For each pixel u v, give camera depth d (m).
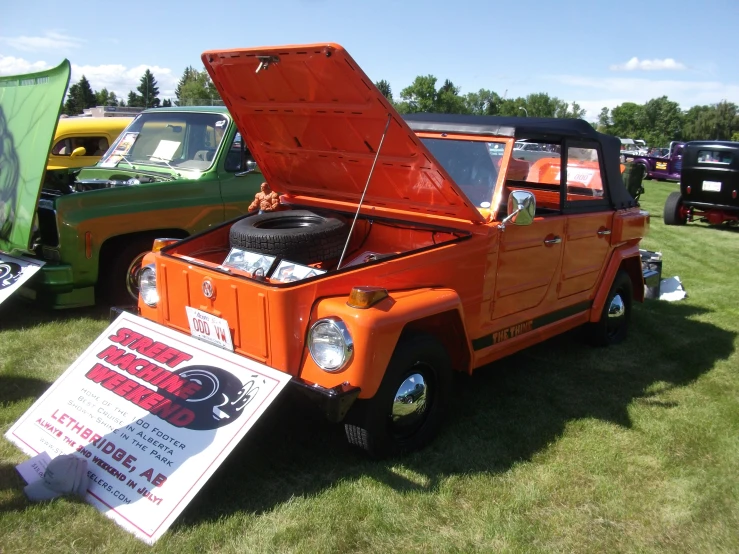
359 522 2.92
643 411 4.31
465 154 4.32
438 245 3.69
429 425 3.65
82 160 10.53
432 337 3.50
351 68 3.17
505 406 4.30
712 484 3.42
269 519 2.89
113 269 5.78
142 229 5.77
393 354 3.27
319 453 3.50
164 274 3.71
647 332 6.11
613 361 5.30
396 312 3.17
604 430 4.00
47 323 5.45
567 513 3.10
